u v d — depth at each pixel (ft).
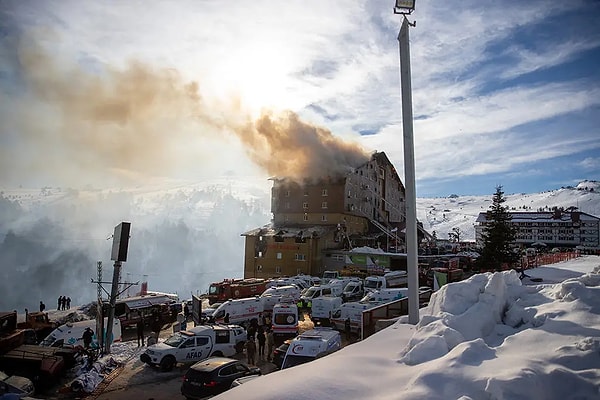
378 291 81.05
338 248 183.73
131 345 68.03
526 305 29.60
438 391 17.58
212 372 41.96
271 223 202.08
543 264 119.55
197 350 56.44
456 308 30.14
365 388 19.71
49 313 98.37
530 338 22.27
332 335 46.26
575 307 25.04
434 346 23.21
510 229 111.14
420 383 18.28
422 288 80.38
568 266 106.42
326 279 132.46
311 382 20.15
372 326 46.16
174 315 93.50
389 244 205.57
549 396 17.02
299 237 173.06
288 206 201.77
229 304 80.43
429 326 25.58
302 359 41.73
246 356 60.95
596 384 16.80
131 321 82.99
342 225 188.34
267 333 64.75
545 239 317.83
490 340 26.14
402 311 50.83
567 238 312.09
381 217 228.84
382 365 23.06
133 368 55.47
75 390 45.80
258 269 181.06
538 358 19.42
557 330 22.50
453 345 23.95
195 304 79.15
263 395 18.97
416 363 22.61
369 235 202.39
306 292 101.91
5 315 54.44
